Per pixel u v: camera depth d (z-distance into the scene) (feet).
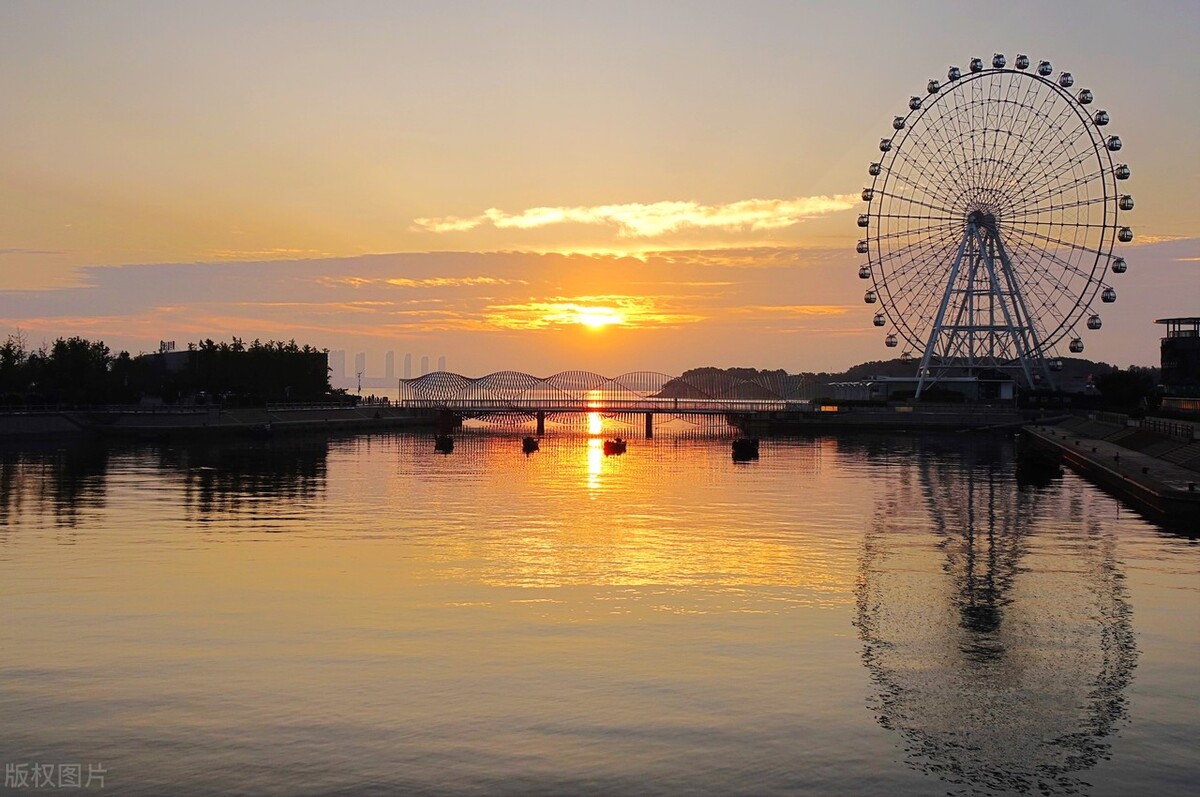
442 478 416.46
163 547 244.01
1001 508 318.24
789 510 316.19
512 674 145.89
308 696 136.67
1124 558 232.12
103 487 365.61
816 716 130.31
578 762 116.47
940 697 137.28
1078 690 140.26
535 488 380.99
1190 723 128.67
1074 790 110.83
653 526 281.74
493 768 114.83
